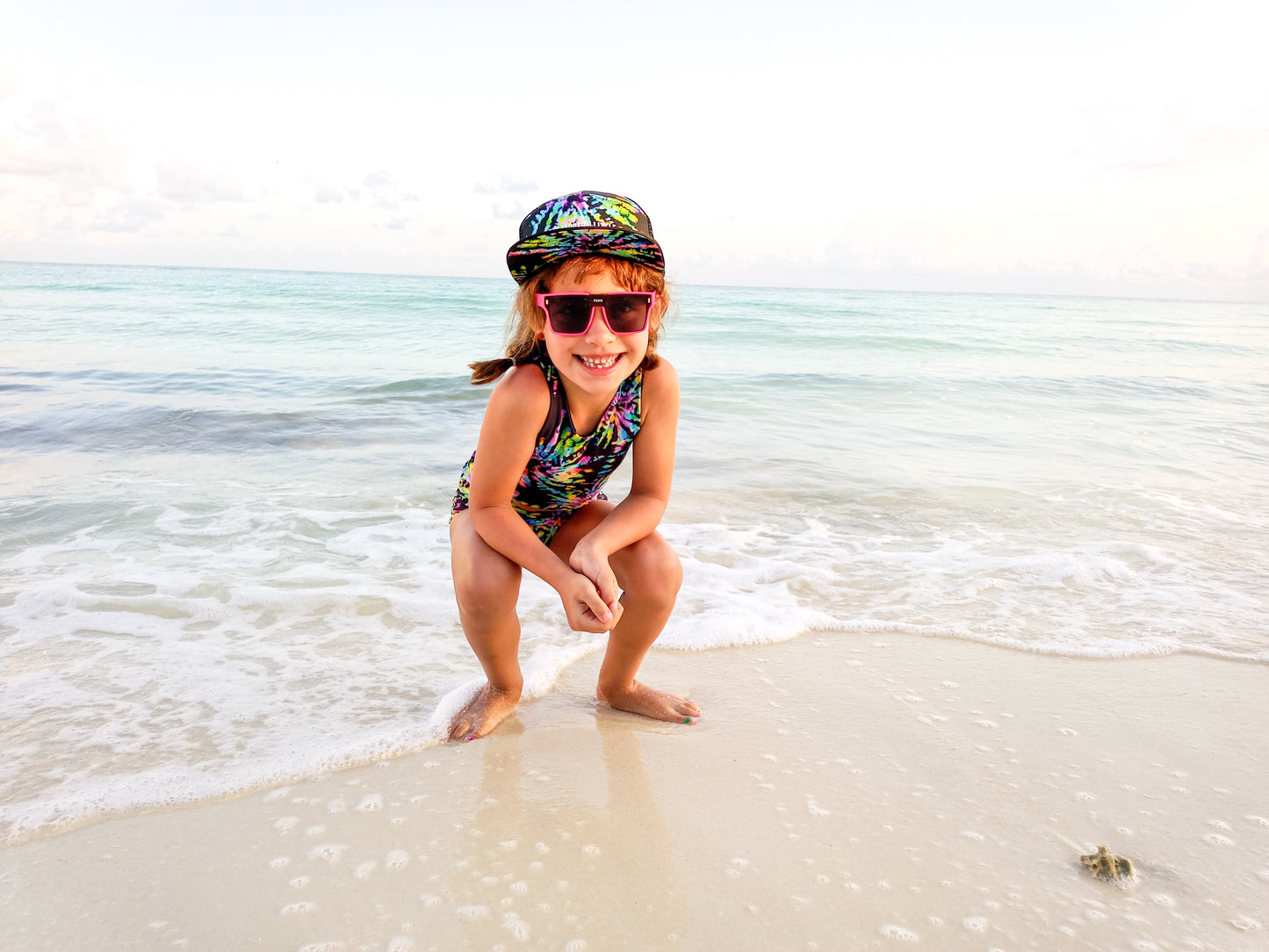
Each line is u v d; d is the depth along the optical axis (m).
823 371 11.62
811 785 2.07
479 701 2.39
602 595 2.03
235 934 1.50
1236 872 1.77
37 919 1.54
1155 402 9.84
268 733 2.26
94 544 3.84
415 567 3.66
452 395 8.40
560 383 2.13
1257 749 2.31
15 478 4.95
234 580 3.43
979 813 1.96
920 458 6.22
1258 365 15.52
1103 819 1.95
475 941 1.50
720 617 3.16
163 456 5.64
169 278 53.94
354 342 14.98
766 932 1.55
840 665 2.83
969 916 1.60
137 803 1.92
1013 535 4.38
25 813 1.86
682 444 6.46
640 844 1.81
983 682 2.70
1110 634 3.12
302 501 4.65
